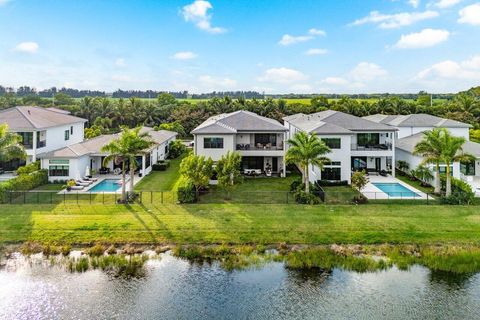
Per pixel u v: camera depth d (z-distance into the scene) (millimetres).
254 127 45562
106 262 22328
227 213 29344
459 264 21938
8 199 32031
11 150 32344
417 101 109438
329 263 22297
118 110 88125
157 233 25859
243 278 20688
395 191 37125
